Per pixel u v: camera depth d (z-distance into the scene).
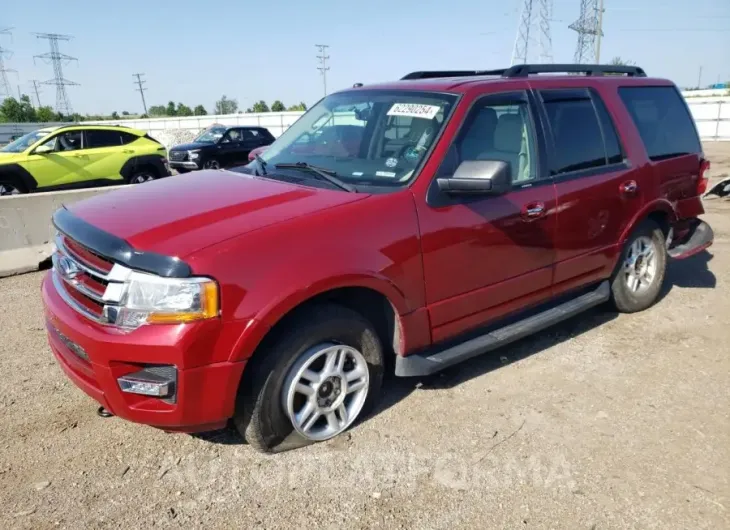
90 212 3.22
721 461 3.18
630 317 5.12
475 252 3.59
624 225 4.65
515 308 4.02
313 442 3.25
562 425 3.49
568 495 2.91
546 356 4.38
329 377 3.17
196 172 4.21
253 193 3.31
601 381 4.02
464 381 3.98
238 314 2.69
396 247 3.21
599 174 4.39
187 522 2.69
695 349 4.52
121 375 2.71
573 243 4.24
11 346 4.51
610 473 3.07
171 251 2.65
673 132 5.20
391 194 3.30
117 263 2.72
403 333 3.37
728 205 10.15
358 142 3.86
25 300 5.54
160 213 3.04
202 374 2.69
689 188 5.29
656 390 3.91
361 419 3.49
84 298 2.95
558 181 4.09
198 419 2.79
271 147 4.43
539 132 4.04
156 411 2.75
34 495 2.85
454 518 2.74
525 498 2.88
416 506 2.81
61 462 3.10
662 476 3.06
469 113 3.66
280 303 2.77
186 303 2.60
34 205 6.53
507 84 3.96
